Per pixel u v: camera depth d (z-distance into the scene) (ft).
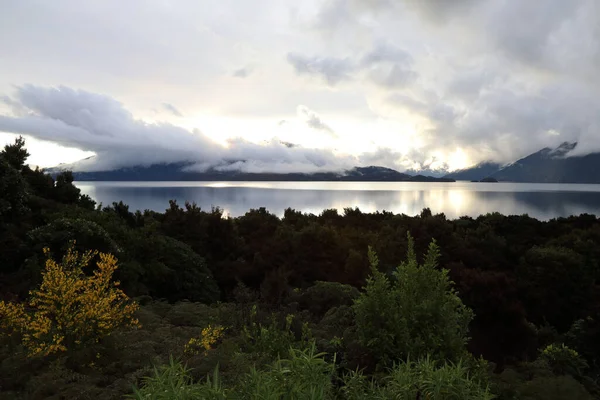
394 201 399.44
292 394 6.34
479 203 376.89
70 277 16.02
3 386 13.32
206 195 517.96
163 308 25.34
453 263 59.11
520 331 39.70
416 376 7.58
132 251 37.01
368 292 15.03
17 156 47.52
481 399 6.96
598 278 70.44
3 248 28.02
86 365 14.74
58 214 37.19
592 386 20.58
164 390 6.06
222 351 14.70
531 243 89.51
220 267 54.65
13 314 16.28
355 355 13.85
